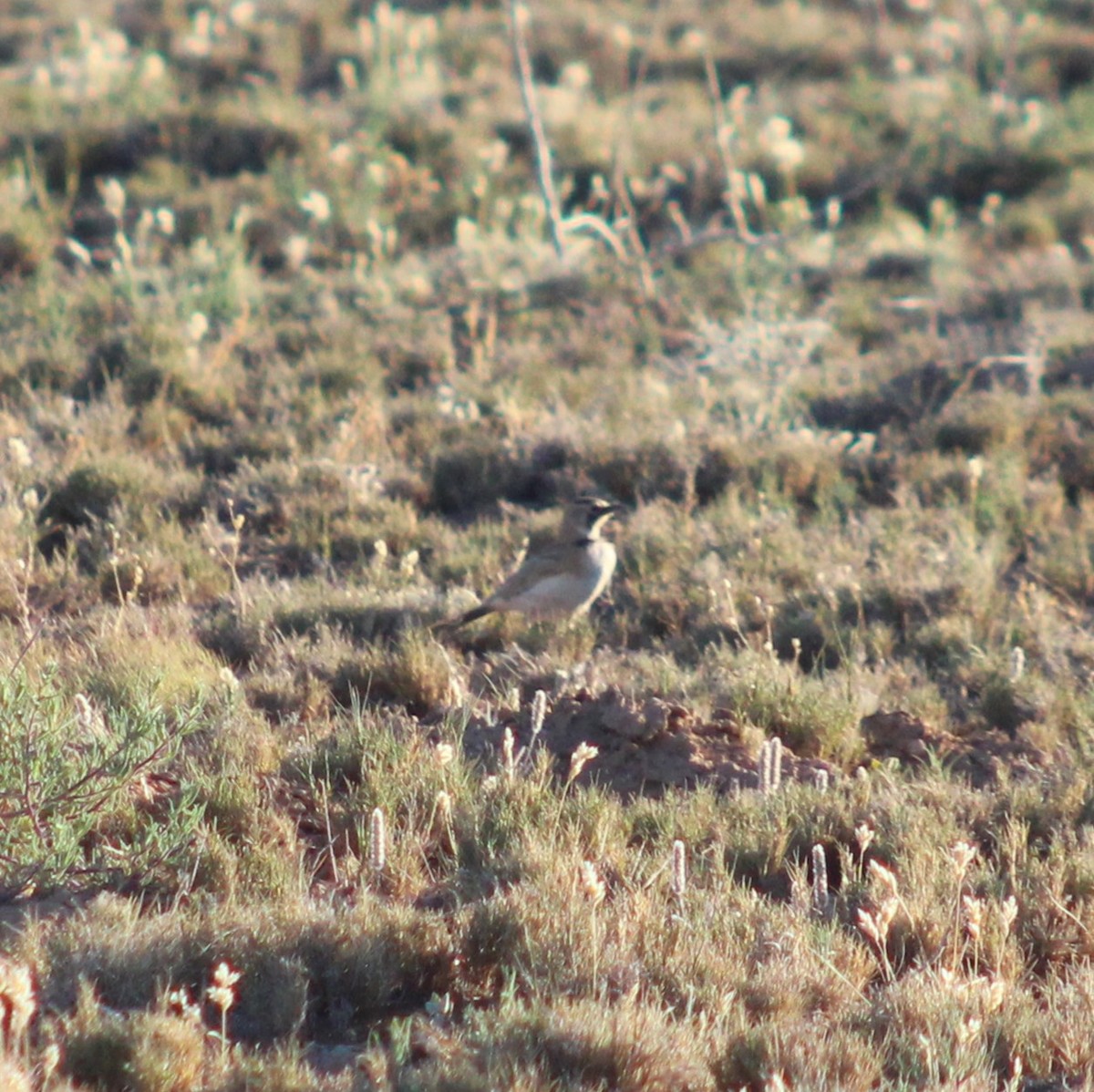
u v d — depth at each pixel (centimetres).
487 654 1184
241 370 1827
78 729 809
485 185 2466
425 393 1820
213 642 1165
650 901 730
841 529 1477
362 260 2219
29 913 687
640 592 1316
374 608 1223
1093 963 739
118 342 1830
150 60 2914
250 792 818
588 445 1633
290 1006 622
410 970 672
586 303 2164
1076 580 1351
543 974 657
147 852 741
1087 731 1002
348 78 2958
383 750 890
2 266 2164
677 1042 596
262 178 2558
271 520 1463
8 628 1113
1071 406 1750
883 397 1823
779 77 3341
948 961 710
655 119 2981
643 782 921
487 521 1511
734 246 2405
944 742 1002
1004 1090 603
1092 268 2295
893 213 2600
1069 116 3031
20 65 3259
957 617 1245
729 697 1045
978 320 2127
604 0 3866
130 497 1455
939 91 3052
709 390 1795
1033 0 3750
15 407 1664
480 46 3347
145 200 2439
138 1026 567
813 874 799
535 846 772
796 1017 642
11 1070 499
